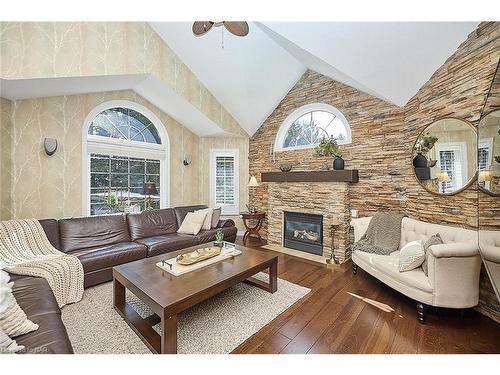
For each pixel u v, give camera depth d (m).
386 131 3.42
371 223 3.05
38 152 3.16
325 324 1.96
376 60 2.62
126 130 4.20
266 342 1.74
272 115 4.97
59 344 1.18
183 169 4.99
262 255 2.58
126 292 2.53
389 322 1.99
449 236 2.25
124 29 3.07
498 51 2.02
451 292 1.91
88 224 3.15
